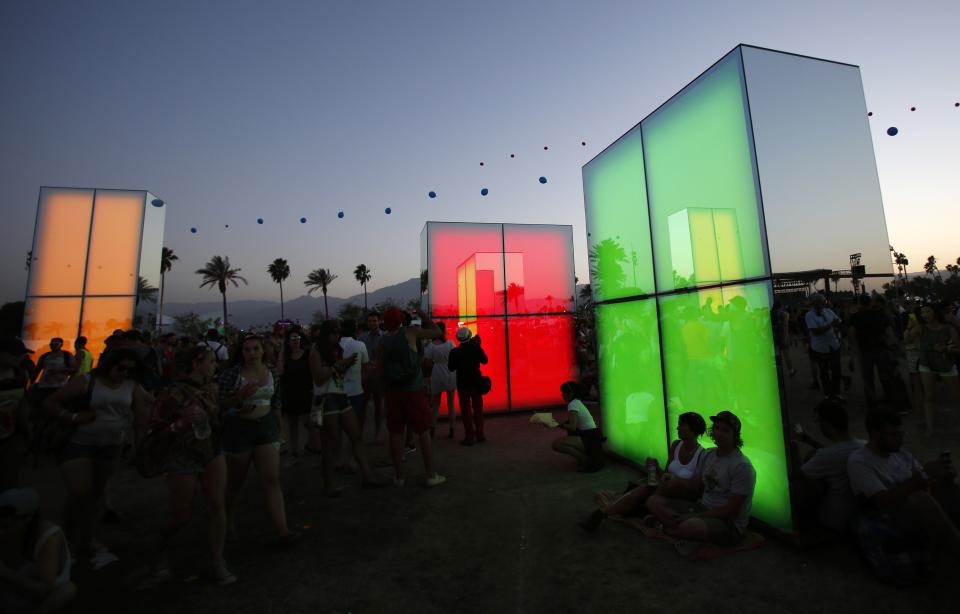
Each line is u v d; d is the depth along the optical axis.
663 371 4.70
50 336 9.12
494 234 9.36
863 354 3.40
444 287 8.91
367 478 4.82
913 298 7.05
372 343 6.96
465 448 6.49
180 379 3.00
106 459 3.40
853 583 2.66
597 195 5.94
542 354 9.46
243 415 3.38
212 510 2.97
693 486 3.47
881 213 3.63
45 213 9.38
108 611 2.65
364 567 3.13
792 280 3.34
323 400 4.63
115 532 3.88
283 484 5.08
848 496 2.99
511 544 3.41
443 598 2.72
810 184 3.49
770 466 3.35
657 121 4.67
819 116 3.62
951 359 3.89
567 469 5.30
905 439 3.66
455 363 6.67
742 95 3.50
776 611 2.44
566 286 9.77
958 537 2.45
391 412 4.88
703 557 3.04
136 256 9.69
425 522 3.89
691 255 4.22
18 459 3.57
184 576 3.06
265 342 7.12
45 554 2.04
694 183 4.14
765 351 3.40
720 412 3.58
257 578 3.02
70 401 3.24
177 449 2.87
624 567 2.99
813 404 3.23
